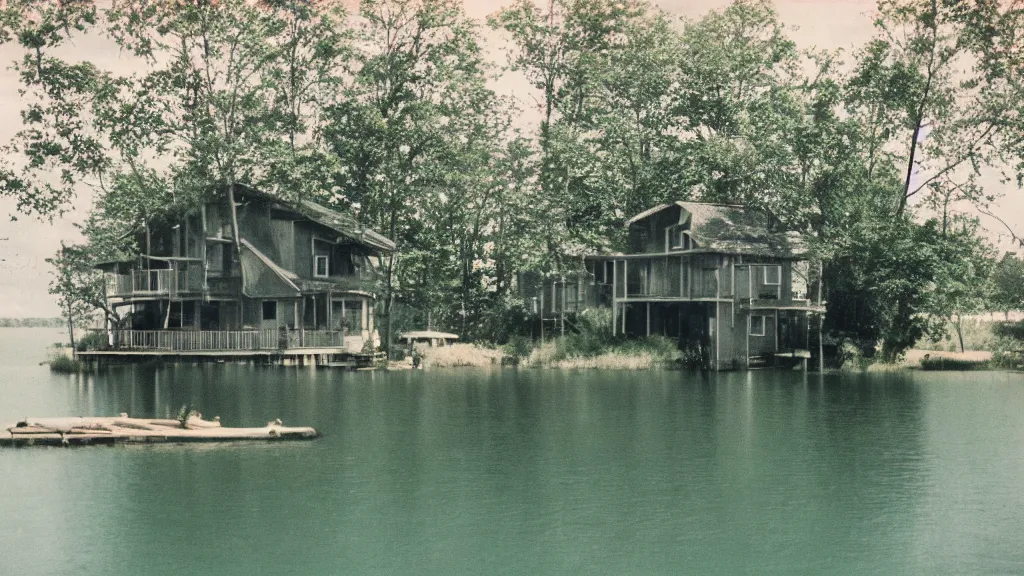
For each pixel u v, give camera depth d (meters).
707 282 67.88
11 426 35.81
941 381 58.44
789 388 53.62
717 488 28.56
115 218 69.50
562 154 78.69
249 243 68.62
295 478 29.38
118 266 70.50
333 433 36.91
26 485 28.27
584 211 80.19
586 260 78.69
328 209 75.50
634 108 83.94
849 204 69.19
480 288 81.44
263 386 53.28
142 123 64.19
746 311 68.25
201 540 23.55
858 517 25.56
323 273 71.50
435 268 79.44
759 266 69.19
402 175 74.44
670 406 45.25
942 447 34.72
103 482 28.73
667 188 79.69
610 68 82.56
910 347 70.31
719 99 78.94
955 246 68.12
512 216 79.12
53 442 33.94
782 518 25.48
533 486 28.69
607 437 36.44
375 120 71.88
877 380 58.84
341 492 27.83
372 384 54.94
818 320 71.31
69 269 71.69
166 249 69.12
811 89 71.88
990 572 21.50
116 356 65.62
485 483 28.97
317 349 65.19
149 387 52.50
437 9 73.44
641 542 23.55
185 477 29.39
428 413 42.44
